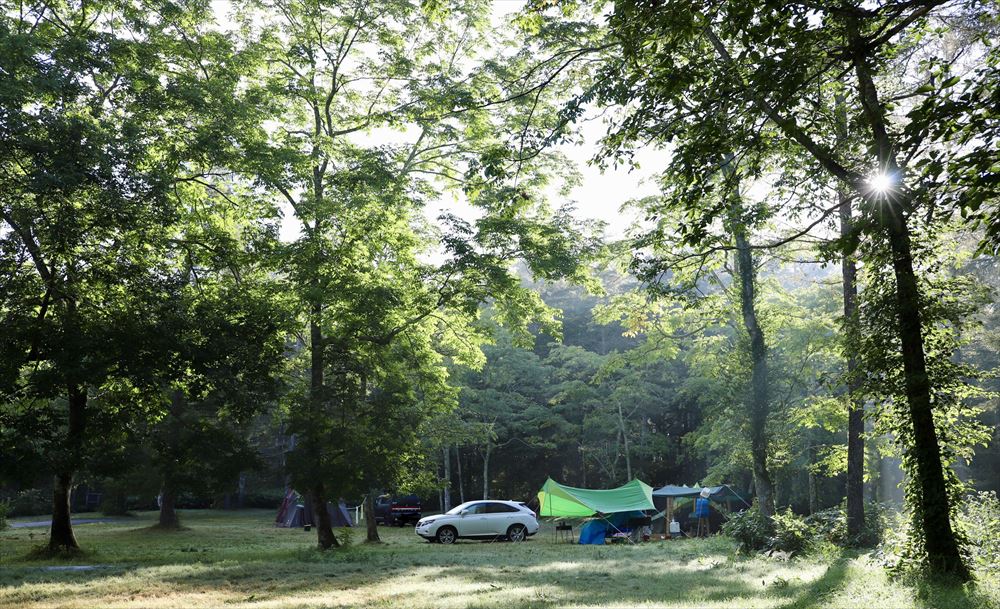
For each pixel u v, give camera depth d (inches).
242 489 2277.3
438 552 904.3
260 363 786.8
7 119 603.2
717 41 462.0
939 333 502.9
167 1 797.2
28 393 695.1
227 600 446.0
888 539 514.6
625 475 2068.2
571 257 917.8
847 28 335.3
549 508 1253.7
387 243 942.4
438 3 437.7
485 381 1886.1
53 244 665.6
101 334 703.1
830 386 561.3
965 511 518.0
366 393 1008.9
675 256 745.0
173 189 783.7
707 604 378.9
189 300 781.9
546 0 446.0
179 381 786.2
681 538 1290.6
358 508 1888.5
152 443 823.7
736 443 1231.5
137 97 750.5
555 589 479.5
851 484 776.9
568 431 1952.5
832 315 1032.2
